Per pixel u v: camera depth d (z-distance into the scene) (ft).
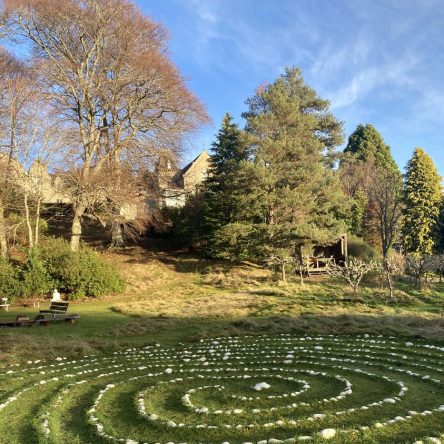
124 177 109.19
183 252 132.05
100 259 95.76
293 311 68.80
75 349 48.55
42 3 99.81
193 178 172.86
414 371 36.78
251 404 30.14
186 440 24.64
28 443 24.79
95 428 26.55
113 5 105.81
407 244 162.30
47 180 103.91
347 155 190.19
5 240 98.53
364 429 24.13
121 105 111.96
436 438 22.93
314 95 139.33
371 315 63.87
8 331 58.85
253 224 109.29
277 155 108.27
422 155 165.37
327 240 105.50
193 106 115.24
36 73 101.76
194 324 63.16
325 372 37.19
